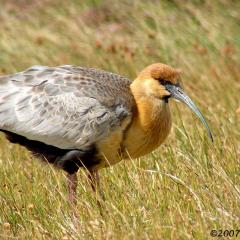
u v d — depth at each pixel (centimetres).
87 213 1257
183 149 1462
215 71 1947
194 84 1903
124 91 1362
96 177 1382
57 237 1199
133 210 1224
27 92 1364
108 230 1159
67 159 1366
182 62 2056
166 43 2164
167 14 2309
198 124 1598
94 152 1355
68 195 1351
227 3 2319
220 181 1303
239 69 2005
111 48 2127
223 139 1505
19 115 1355
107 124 1334
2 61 2173
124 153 1365
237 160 1394
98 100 1342
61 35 2283
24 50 2217
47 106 1354
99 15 2377
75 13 2412
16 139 1392
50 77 1373
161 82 1359
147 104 1352
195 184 1298
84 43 2220
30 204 1291
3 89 1379
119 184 1319
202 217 1177
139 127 1347
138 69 2033
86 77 1369
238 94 1841
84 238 1177
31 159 1502
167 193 1281
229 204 1221
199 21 2245
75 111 1344
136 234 1150
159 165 1405
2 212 1304
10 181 1390
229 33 2198
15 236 1248
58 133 1352
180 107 1720
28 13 2442
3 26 2359
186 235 1135
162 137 1379
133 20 2333
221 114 1673
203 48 2095
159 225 1163
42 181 1388
